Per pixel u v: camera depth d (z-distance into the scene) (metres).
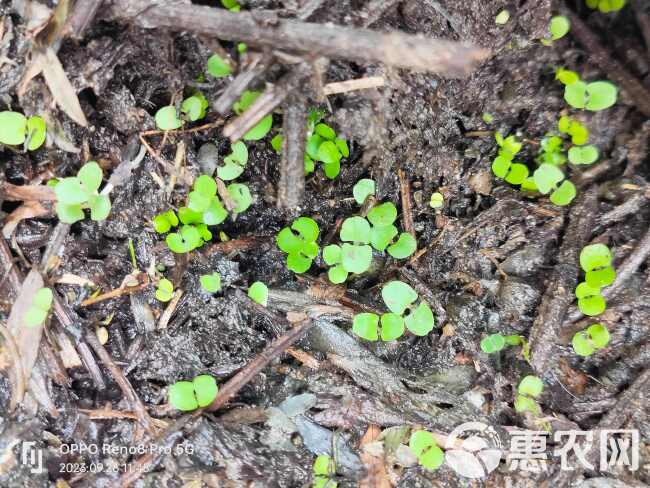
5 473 0.10
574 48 0.11
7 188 0.10
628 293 0.11
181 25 0.09
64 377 0.10
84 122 0.10
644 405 0.11
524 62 0.11
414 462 0.11
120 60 0.10
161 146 0.11
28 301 0.10
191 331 0.11
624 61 0.11
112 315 0.11
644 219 0.11
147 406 0.11
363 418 0.11
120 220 0.11
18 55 0.10
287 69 0.09
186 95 0.11
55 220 0.11
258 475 0.10
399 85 0.10
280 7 0.09
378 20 0.10
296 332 0.11
